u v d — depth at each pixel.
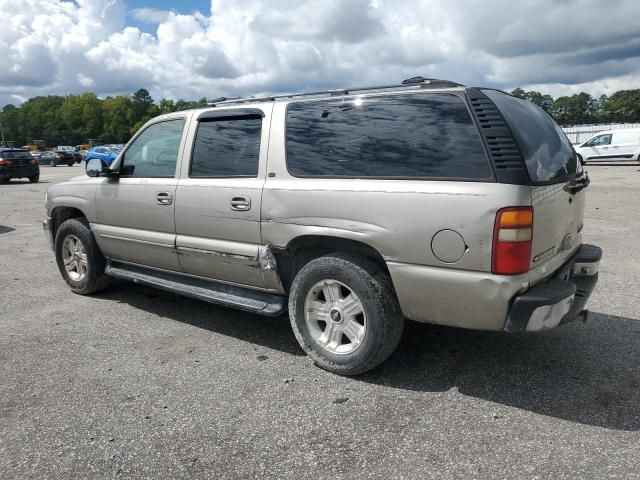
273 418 3.08
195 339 4.33
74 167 43.44
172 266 4.65
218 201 4.09
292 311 3.79
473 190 2.98
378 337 3.40
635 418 3.01
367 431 2.93
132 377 3.63
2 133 131.50
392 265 3.27
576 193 3.63
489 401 3.24
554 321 3.03
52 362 3.88
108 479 2.57
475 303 3.05
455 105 3.16
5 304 5.32
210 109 4.34
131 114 138.12
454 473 2.56
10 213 12.59
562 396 3.28
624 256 6.86
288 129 3.82
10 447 2.84
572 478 2.51
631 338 4.16
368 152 3.42
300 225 3.63
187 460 2.71
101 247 5.28
